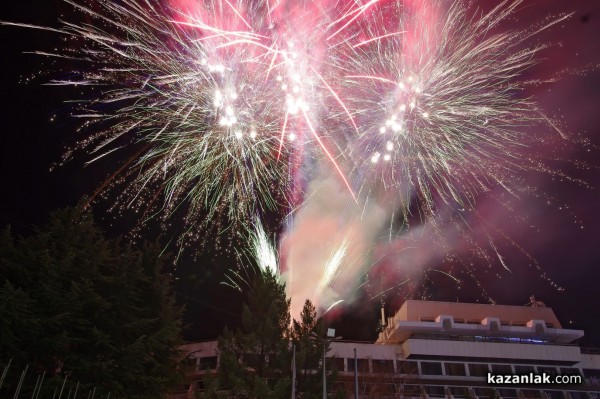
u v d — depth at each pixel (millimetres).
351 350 67875
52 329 29281
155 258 39094
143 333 35062
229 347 41625
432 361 69312
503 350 71562
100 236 35688
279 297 44844
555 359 72188
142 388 32594
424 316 74125
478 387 68125
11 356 27594
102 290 33500
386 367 66875
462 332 72250
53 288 29641
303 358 39531
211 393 37062
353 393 58125
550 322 76562
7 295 25891
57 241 33125
